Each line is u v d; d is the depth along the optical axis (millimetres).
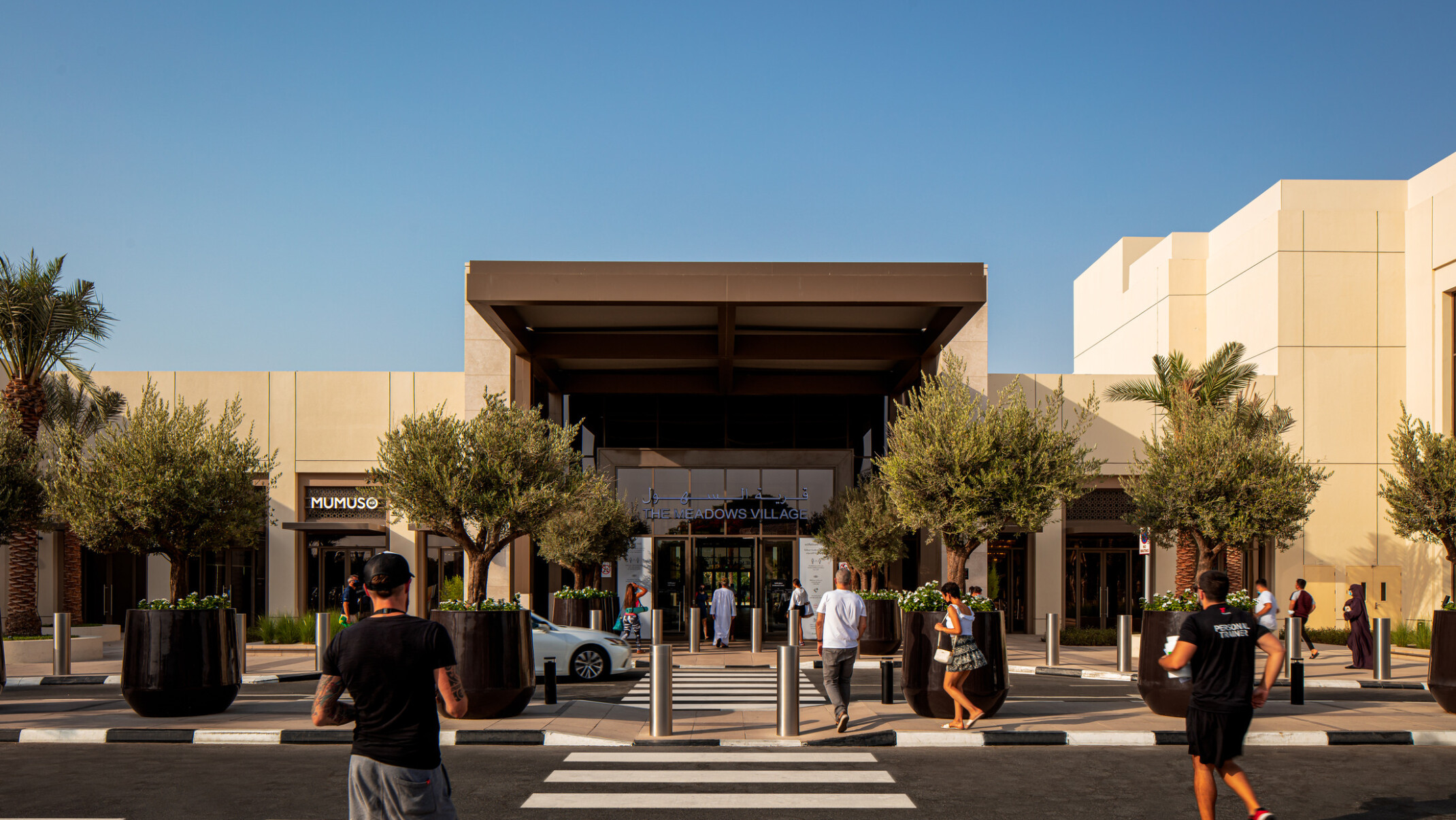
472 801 7828
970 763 9539
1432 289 28219
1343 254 29625
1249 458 21500
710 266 24234
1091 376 29578
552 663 13031
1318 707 12898
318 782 8523
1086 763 9547
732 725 11555
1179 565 24219
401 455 15711
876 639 21516
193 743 10570
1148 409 29453
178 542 16750
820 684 16766
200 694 11734
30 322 21000
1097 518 29688
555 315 24750
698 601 27172
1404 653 23594
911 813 7516
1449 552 20484
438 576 28547
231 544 17531
